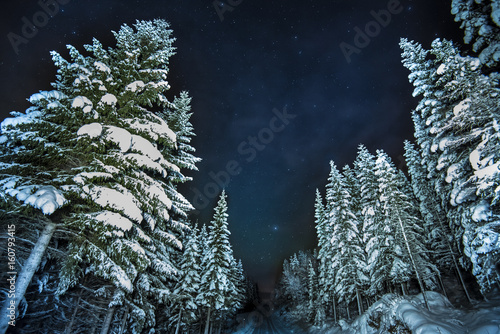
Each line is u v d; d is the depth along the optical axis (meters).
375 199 22.95
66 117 8.58
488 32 10.66
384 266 20.53
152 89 10.37
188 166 15.67
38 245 7.87
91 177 8.05
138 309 13.17
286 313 62.28
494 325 9.77
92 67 9.84
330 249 28.28
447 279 26.95
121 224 8.24
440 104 15.37
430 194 24.48
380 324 16.95
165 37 12.29
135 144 9.48
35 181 7.95
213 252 26.30
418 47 17.34
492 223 10.25
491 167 9.38
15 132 7.77
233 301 30.55
